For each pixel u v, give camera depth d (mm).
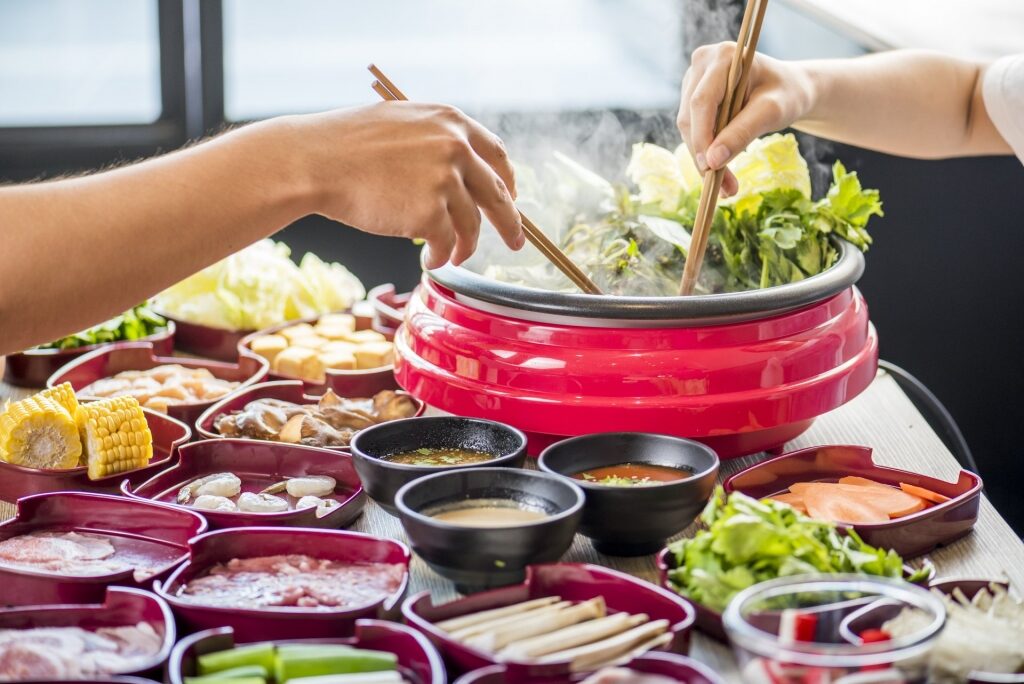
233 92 3213
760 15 1392
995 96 1806
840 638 786
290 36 3359
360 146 1083
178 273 1047
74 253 997
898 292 3041
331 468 1266
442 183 1090
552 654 844
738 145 1391
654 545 1109
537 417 1251
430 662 808
